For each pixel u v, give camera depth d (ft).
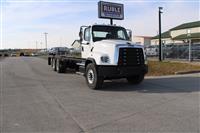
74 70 65.46
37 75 60.44
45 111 26.45
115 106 28.30
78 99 32.30
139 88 40.19
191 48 92.17
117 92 37.04
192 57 92.27
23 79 52.65
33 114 25.32
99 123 22.20
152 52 124.47
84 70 43.37
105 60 38.14
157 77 53.57
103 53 38.86
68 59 59.47
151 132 19.77
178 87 40.40
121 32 45.78
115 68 37.65
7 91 38.37
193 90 37.58
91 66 39.81
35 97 33.76
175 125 21.31
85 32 44.96
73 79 52.49
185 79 49.34
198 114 24.54
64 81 49.37
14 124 22.22
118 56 37.83
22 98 33.14
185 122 22.07
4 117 24.36
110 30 44.75
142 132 19.80
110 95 34.81
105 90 38.83
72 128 21.01
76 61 52.70
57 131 20.38
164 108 27.04
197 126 20.99
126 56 38.37
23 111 26.53
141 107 27.63
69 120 23.18
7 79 52.60
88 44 43.37
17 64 105.60
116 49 37.86
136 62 39.17
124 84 44.39
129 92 36.91
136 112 25.59
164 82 46.11
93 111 26.23
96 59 39.50
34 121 23.02
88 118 23.75
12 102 30.83
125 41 40.52
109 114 25.00
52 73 65.57
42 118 23.91
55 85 44.24
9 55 299.17
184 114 24.58
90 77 40.40
